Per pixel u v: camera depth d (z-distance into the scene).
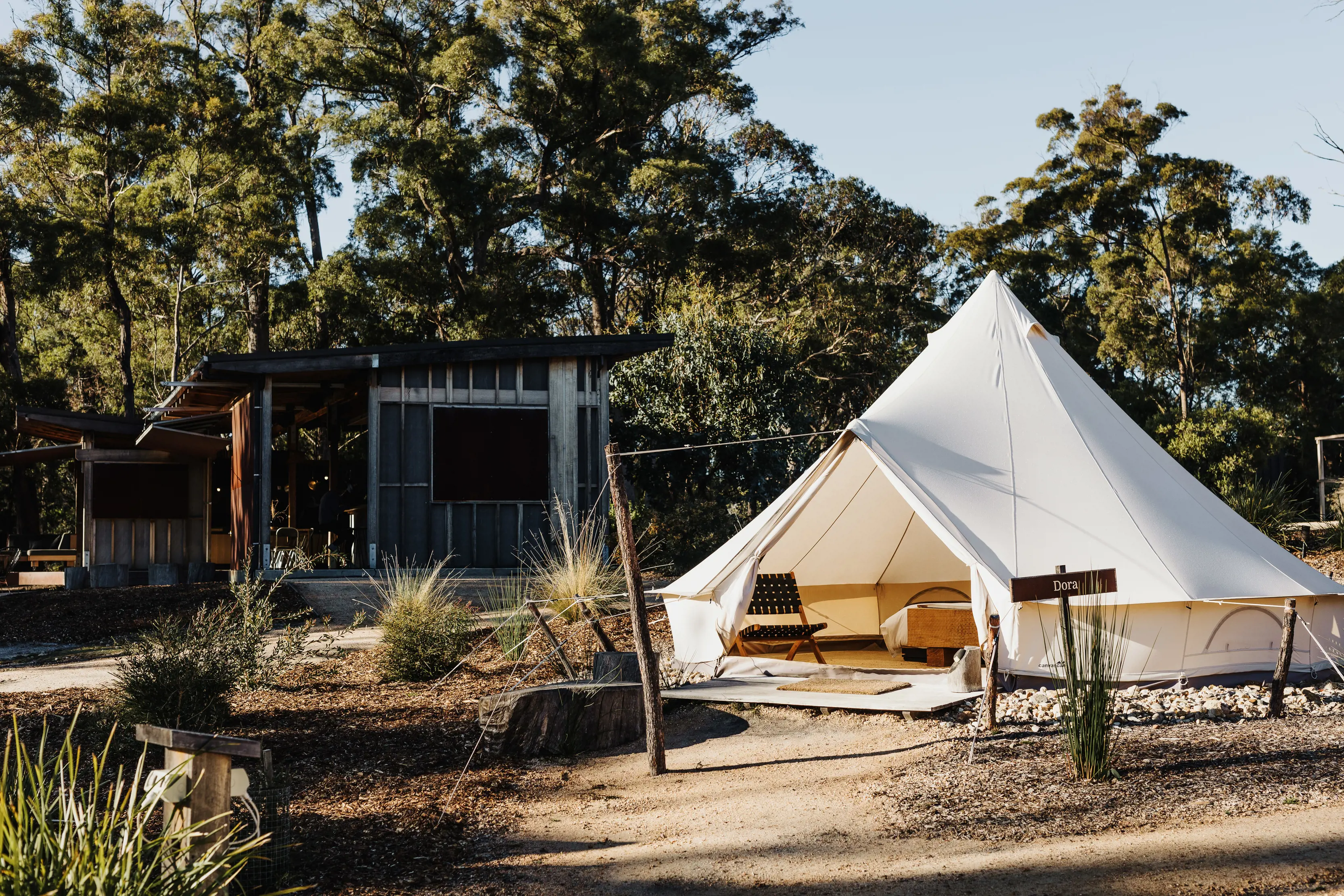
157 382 32.50
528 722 6.95
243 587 10.41
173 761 3.86
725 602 9.16
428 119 29.02
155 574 18.30
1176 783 5.23
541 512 15.84
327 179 31.52
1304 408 37.25
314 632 12.45
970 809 5.08
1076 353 37.22
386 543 15.16
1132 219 35.06
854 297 34.12
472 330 28.34
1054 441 9.03
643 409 21.34
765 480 21.34
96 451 20.59
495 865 4.70
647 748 6.68
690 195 29.66
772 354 21.83
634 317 34.25
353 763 6.54
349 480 20.98
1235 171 37.38
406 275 27.75
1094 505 8.55
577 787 6.24
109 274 27.44
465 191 26.77
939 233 41.31
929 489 8.57
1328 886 3.77
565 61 29.17
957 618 9.68
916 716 7.22
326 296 27.77
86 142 27.17
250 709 8.09
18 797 3.32
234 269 29.81
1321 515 20.19
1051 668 7.80
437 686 9.14
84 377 34.94
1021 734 6.52
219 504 21.08
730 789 5.96
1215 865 4.03
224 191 28.30
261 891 4.23
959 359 9.82
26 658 11.51
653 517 18.58
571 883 4.42
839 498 10.16
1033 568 8.10
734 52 35.12
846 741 6.89
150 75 28.75
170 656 7.37
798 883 4.25
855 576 11.80
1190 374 35.75
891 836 4.79
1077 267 37.97
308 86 31.38
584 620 10.57
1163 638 7.91
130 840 3.41
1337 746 5.86
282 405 19.02
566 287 31.41
